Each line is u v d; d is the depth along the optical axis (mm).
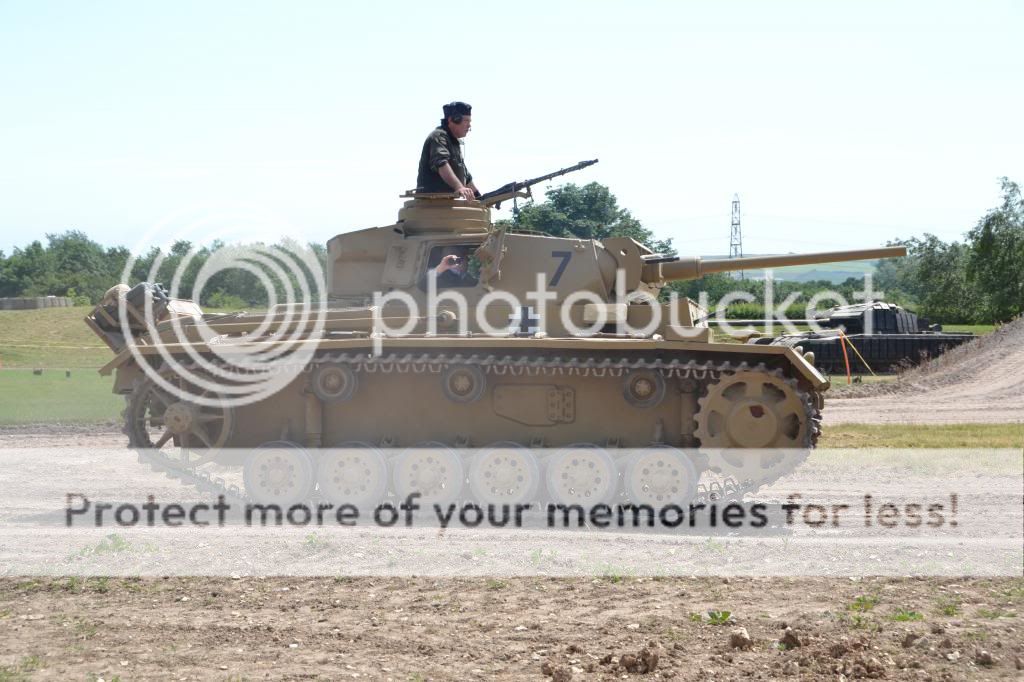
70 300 68312
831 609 8719
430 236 15219
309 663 7395
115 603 9086
